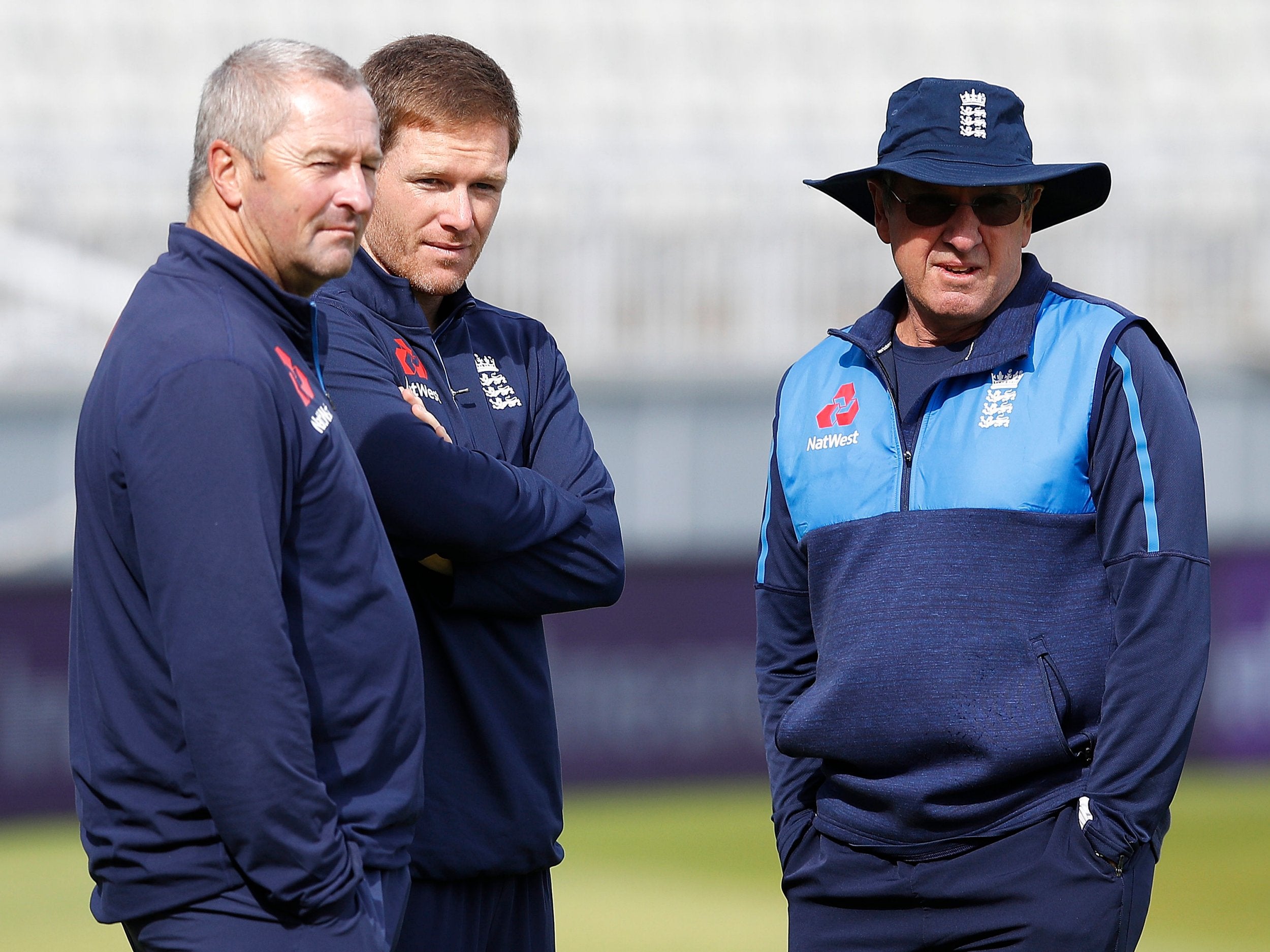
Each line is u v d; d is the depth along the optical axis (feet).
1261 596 103.30
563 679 94.99
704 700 98.58
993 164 34.19
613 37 151.94
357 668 28.22
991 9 158.20
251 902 26.73
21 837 84.12
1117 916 32.27
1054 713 32.63
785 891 36.96
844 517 35.29
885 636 33.78
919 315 35.60
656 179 112.06
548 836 35.29
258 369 26.73
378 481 32.65
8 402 93.09
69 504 93.76
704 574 98.68
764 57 153.28
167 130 140.36
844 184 37.78
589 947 64.90
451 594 33.71
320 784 26.35
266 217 27.99
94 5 143.33
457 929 33.99
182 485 25.77
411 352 34.50
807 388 37.37
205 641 25.53
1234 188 117.29
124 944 65.21
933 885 33.55
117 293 104.17
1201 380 110.11
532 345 37.99
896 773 34.01
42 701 85.81
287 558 27.61
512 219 109.29
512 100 34.73
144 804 26.99
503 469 34.01
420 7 150.30
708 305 111.96
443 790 33.60
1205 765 102.53
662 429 104.42
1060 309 34.53
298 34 147.23
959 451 34.09
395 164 33.76
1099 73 157.48
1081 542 33.37
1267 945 65.31
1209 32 161.07
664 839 85.71
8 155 102.99
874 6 158.20
